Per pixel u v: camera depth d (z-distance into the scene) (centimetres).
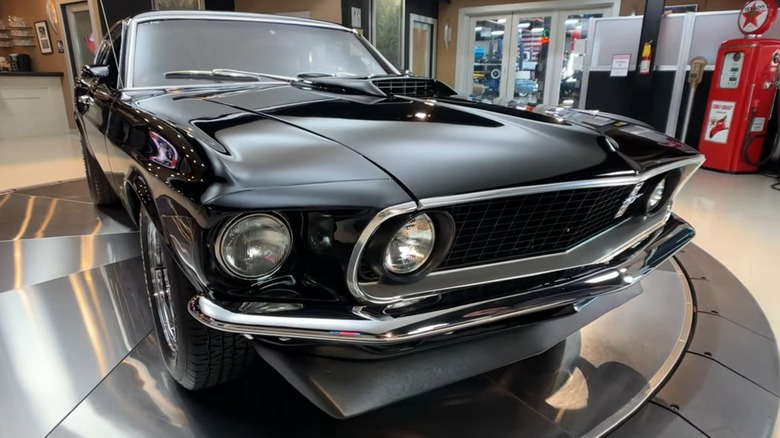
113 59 221
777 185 449
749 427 133
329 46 236
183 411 132
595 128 154
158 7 609
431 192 97
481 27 874
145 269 152
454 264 112
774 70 475
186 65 200
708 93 543
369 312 97
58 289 198
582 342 171
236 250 93
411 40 830
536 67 844
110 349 159
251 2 716
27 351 157
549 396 142
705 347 171
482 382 147
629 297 156
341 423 129
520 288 116
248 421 129
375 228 93
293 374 104
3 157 557
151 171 115
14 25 821
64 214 301
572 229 126
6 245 246
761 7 471
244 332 92
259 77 199
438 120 135
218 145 109
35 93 789
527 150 121
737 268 257
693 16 534
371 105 149
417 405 137
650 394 145
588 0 761
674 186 155
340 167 102
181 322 116
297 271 99
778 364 163
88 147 256
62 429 125
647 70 561
